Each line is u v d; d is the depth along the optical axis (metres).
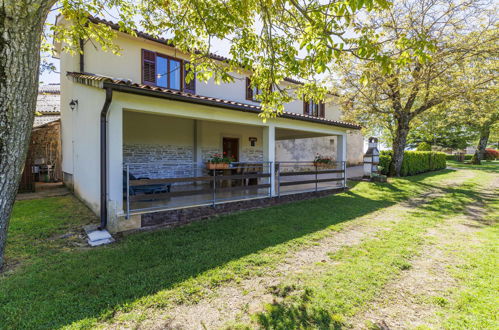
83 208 6.23
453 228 5.57
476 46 9.94
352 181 12.41
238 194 7.72
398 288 3.10
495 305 2.74
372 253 4.16
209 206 6.11
